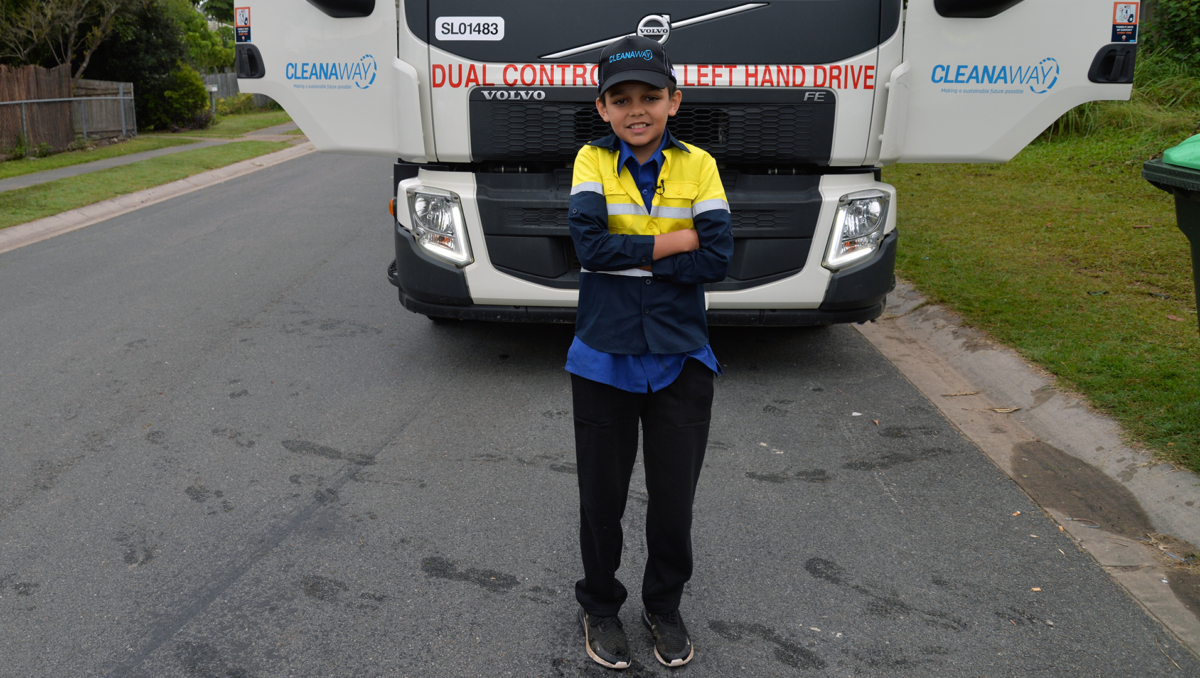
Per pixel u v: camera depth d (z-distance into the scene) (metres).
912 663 2.74
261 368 5.38
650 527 2.66
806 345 5.74
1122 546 3.36
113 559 3.32
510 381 5.14
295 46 4.85
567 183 4.79
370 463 4.12
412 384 5.10
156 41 22.64
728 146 4.62
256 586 3.14
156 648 2.81
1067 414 4.32
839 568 3.25
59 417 4.66
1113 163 10.20
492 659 2.76
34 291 7.25
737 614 2.98
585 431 2.57
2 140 16.16
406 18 4.64
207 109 23.84
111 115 19.89
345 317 6.42
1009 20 4.56
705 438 2.62
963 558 3.30
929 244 7.52
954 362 5.28
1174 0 12.29
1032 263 6.79
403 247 5.01
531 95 4.60
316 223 10.02
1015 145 4.73
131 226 10.13
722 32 4.50
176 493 3.84
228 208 11.21
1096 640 2.83
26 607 3.03
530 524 3.56
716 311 4.89
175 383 5.14
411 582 3.17
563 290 4.83
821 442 4.31
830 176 4.77
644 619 2.89
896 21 4.54
